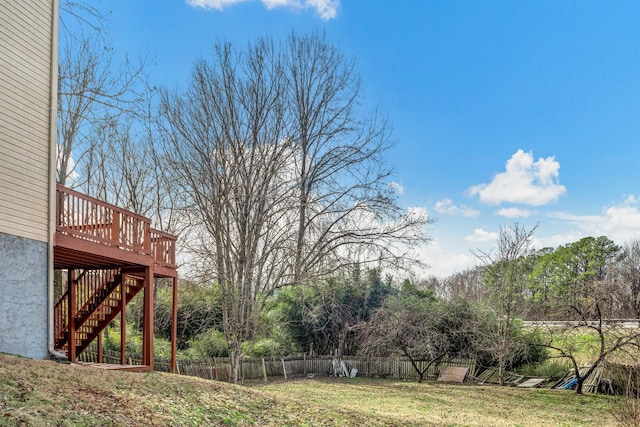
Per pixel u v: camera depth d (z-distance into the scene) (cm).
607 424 1293
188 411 742
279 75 1975
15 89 912
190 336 2352
